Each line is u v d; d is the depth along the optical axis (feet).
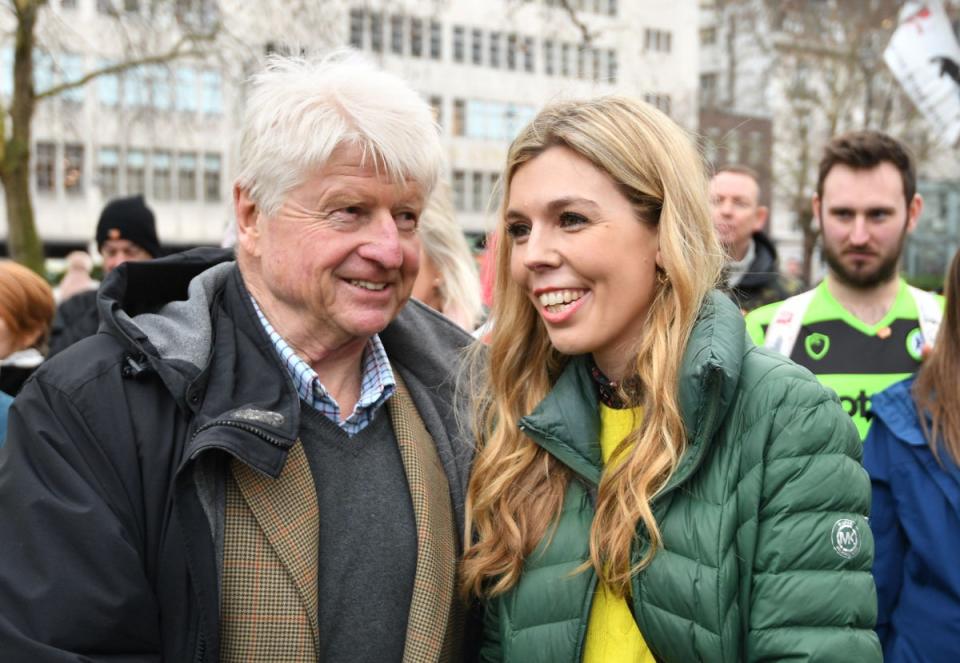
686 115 74.43
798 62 73.46
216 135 110.32
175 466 5.20
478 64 120.06
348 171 5.48
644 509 5.35
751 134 77.61
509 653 5.77
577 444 5.86
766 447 5.32
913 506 7.91
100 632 4.79
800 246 134.82
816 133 80.84
